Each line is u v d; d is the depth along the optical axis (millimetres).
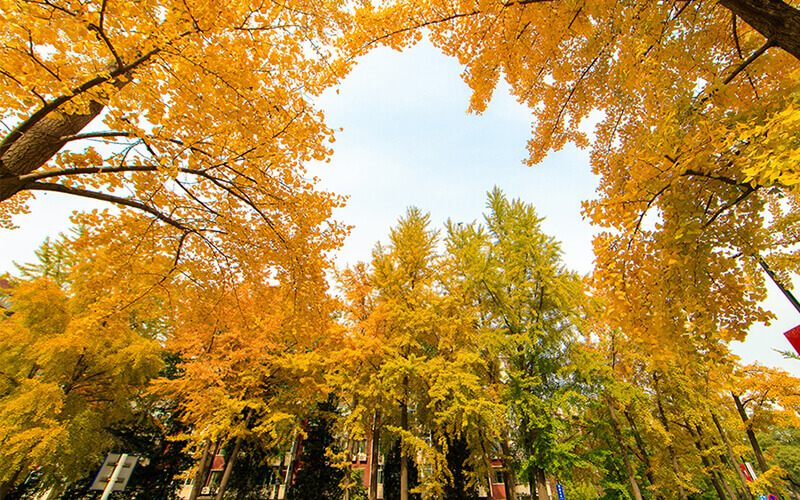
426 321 11359
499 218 14992
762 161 2250
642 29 3443
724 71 3680
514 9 3764
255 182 4309
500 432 11281
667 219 3234
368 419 11336
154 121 3154
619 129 5023
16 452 7941
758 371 12406
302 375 11773
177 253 5031
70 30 2494
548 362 11148
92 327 4688
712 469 13211
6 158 2973
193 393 10094
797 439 27234
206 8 2740
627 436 12883
